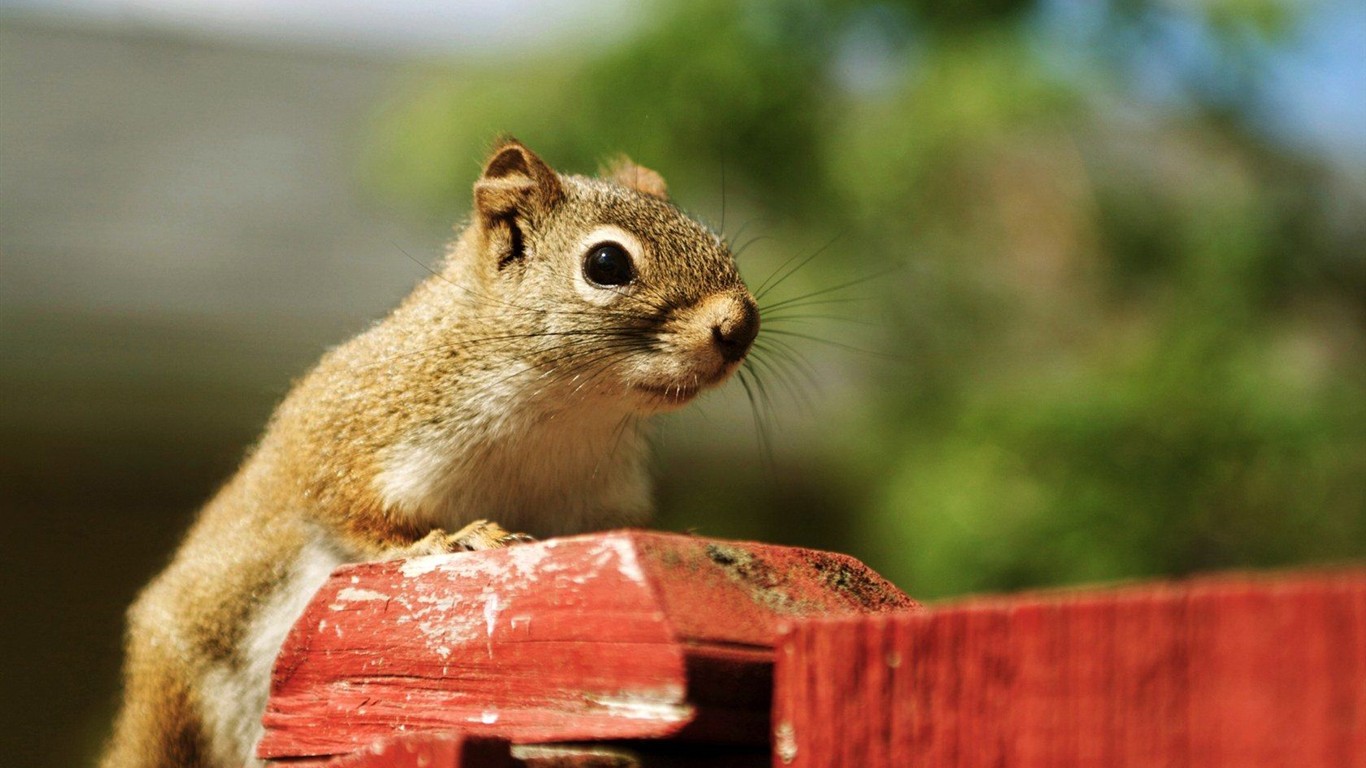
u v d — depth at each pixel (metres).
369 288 22.44
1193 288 15.63
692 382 7.21
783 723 3.64
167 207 24.05
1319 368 16.06
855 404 17.81
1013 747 3.18
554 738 4.02
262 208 24.33
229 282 22.09
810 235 16.78
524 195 7.64
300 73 29.33
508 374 7.33
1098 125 17.30
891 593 4.50
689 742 3.94
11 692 19.48
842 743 3.51
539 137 16.69
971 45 15.62
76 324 20.50
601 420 7.46
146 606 7.93
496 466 7.36
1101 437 14.58
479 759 3.80
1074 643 3.09
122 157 25.56
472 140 17.02
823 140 16.33
